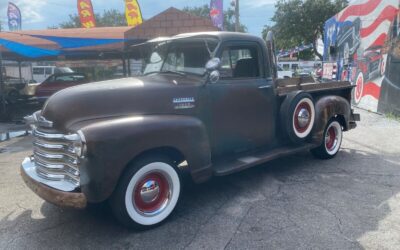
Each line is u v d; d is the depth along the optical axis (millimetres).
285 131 5219
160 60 4836
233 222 3854
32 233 3732
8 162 6676
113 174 3318
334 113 5918
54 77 17516
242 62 4781
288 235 3533
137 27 12172
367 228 3652
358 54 13508
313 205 4246
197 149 3955
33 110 15367
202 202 4414
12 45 10641
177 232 3666
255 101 4863
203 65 4418
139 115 3781
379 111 11500
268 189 4809
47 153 3648
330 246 3316
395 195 4531
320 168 5715
